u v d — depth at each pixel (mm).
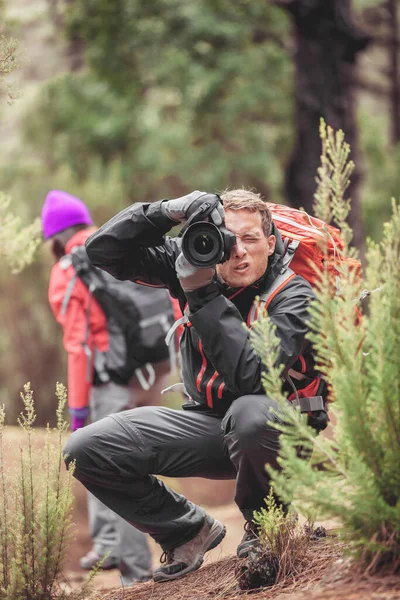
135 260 6508
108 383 9562
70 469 5980
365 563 5027
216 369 5941
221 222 5773
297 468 4859
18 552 5680
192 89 26406
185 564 6738
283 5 17906
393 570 4898
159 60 25531
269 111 27391
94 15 24500
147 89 27906
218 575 6402
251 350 5789
